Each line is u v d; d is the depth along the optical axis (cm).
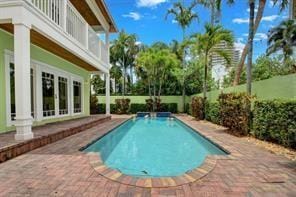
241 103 929
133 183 395
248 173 448
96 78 3219
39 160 534
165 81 2588
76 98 1521
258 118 836
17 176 427
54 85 1189
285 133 671
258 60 2502
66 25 930
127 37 3167
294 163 518
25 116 634
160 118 1997
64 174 438
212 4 1806
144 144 911
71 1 1241
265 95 908
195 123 1403
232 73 2312
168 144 914
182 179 416
